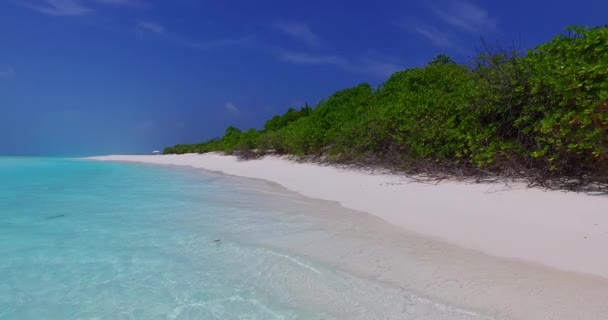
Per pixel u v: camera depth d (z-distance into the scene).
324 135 14.48
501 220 5.02
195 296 3.20
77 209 6.95
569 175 6.39
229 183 11.54
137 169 18.97
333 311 2.92
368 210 6.39
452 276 3.44
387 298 3.09
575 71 5.80
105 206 7.26
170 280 3.52
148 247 4.51
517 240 4.26
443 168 8.46
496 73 7.68
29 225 5.63
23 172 16.72
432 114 9.05
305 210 6.64
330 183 9.79
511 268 3.55
